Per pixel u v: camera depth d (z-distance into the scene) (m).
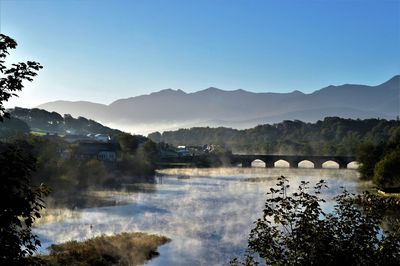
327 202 99.38
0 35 14.88
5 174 14.34
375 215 16.53
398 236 15.98
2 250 13.70
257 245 16.86
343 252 15.51
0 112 15.14
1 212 13.73
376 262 15.41
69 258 52.19
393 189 110.12
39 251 56.34
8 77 14.77
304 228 16.05
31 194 14.99
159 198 120.06
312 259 15.51
